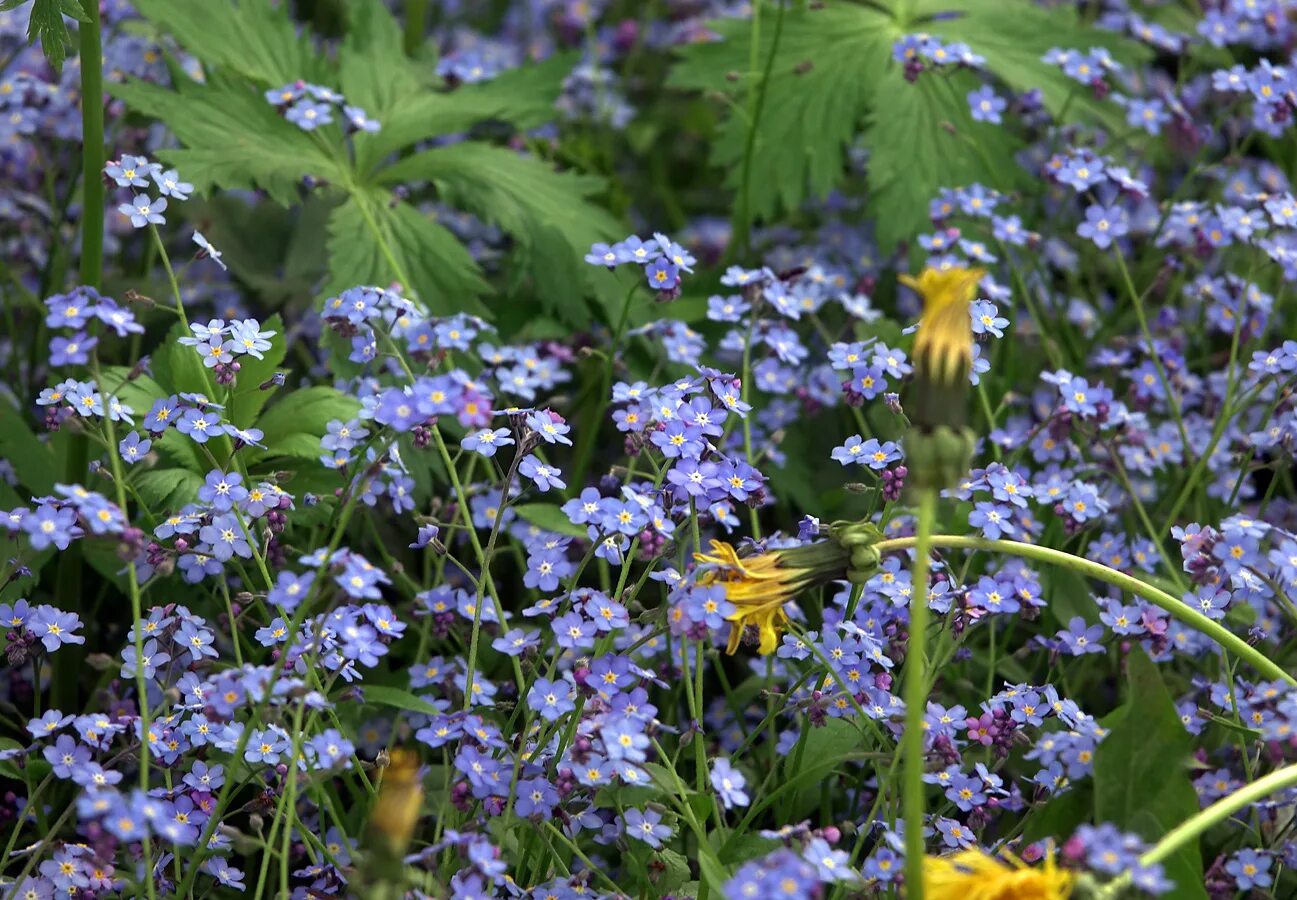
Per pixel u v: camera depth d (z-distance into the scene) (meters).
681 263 0.82
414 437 0.77
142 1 0.90
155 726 0.76
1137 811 0.73
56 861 0.74
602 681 0.75
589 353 0.86
